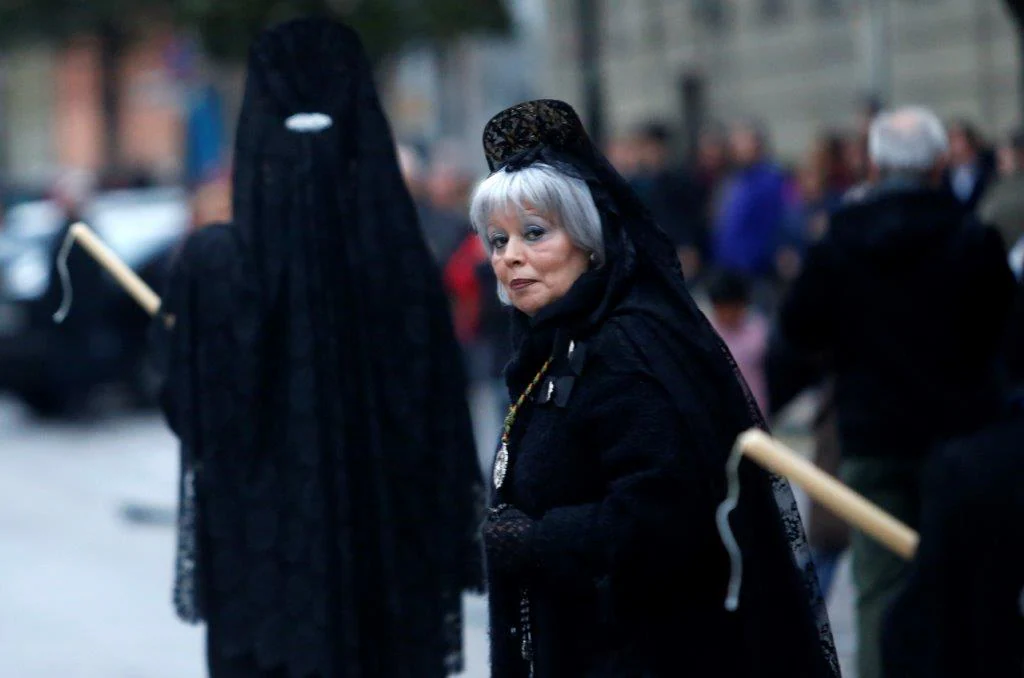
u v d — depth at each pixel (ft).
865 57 142.00
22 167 431.02
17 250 147.84
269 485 46.85
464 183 133.90
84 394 147.13
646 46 240.94
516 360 36.50
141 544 99.25
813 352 57.36
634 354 34.71
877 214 55.36
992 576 29.91
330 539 46.47
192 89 238.07
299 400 46.70
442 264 105.19
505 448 36.73
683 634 34.83
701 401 34.50
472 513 49.62
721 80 225.15
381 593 47.67
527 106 36.45
